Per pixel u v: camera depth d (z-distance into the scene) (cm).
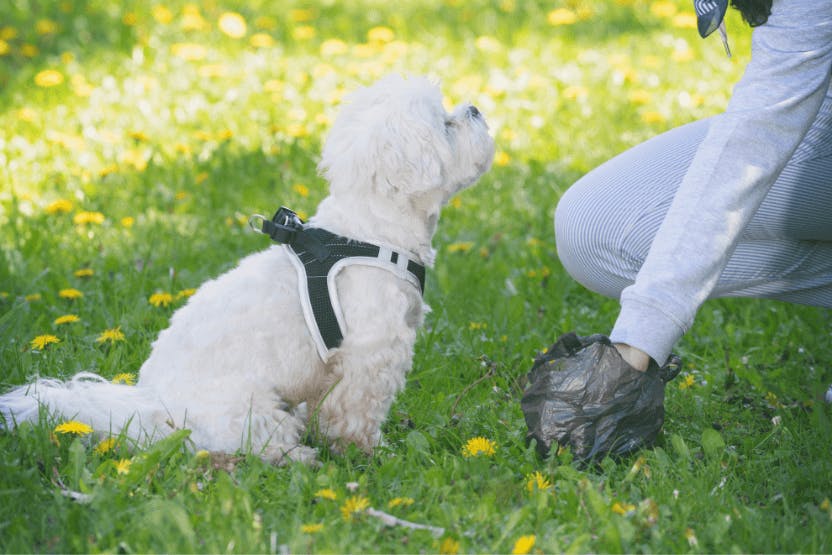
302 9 1274
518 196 682
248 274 372
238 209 659
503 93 886
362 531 290
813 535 285
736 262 399
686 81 946
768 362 457
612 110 870
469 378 445
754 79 326
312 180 705
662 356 330
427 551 287
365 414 371
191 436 350
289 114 833
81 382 378
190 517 298
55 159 725
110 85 900
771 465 352
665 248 327
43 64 977
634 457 341
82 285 538
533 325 500
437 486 322
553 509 311
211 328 360
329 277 359
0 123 803
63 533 288
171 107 856
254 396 355
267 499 319
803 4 316
